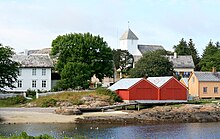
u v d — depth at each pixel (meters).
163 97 90.00
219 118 75.69
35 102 85.06
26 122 65.12
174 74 123.50
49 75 106.25
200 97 101.75
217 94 102.94
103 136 53.97
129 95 87.38
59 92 91.19
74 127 61.72
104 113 77.38
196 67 162.00
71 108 76.50
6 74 86.50
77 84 98.88
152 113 76.56
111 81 134.75
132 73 118.56
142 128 62.91
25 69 104.19
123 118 71.94
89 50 108.69
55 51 108.81
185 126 66.25
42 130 57.78
